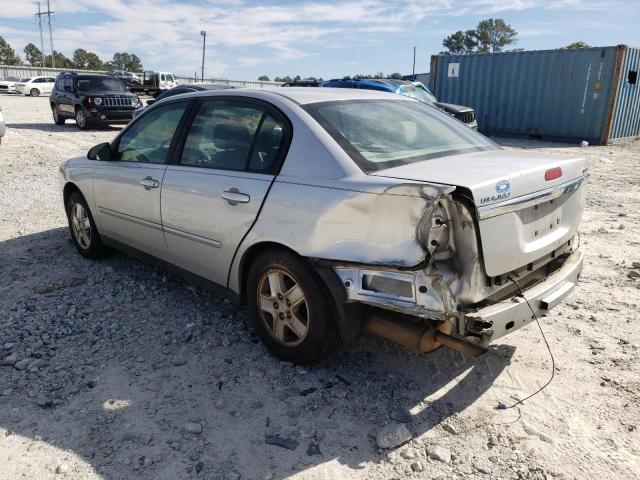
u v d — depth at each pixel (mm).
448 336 2742
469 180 2605
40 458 2609
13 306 4238
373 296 2777
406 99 4129
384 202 2676
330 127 3238
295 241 3064
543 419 2889
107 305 4281
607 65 16188
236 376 3312
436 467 2564
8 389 3146
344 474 2529
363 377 3301
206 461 2607
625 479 2469
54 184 9102
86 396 3100
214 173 3643
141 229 4402
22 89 39750
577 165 3295
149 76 43625
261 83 65938
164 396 3109
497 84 18766
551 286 3039
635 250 5641
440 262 2609
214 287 3875
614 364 3406
